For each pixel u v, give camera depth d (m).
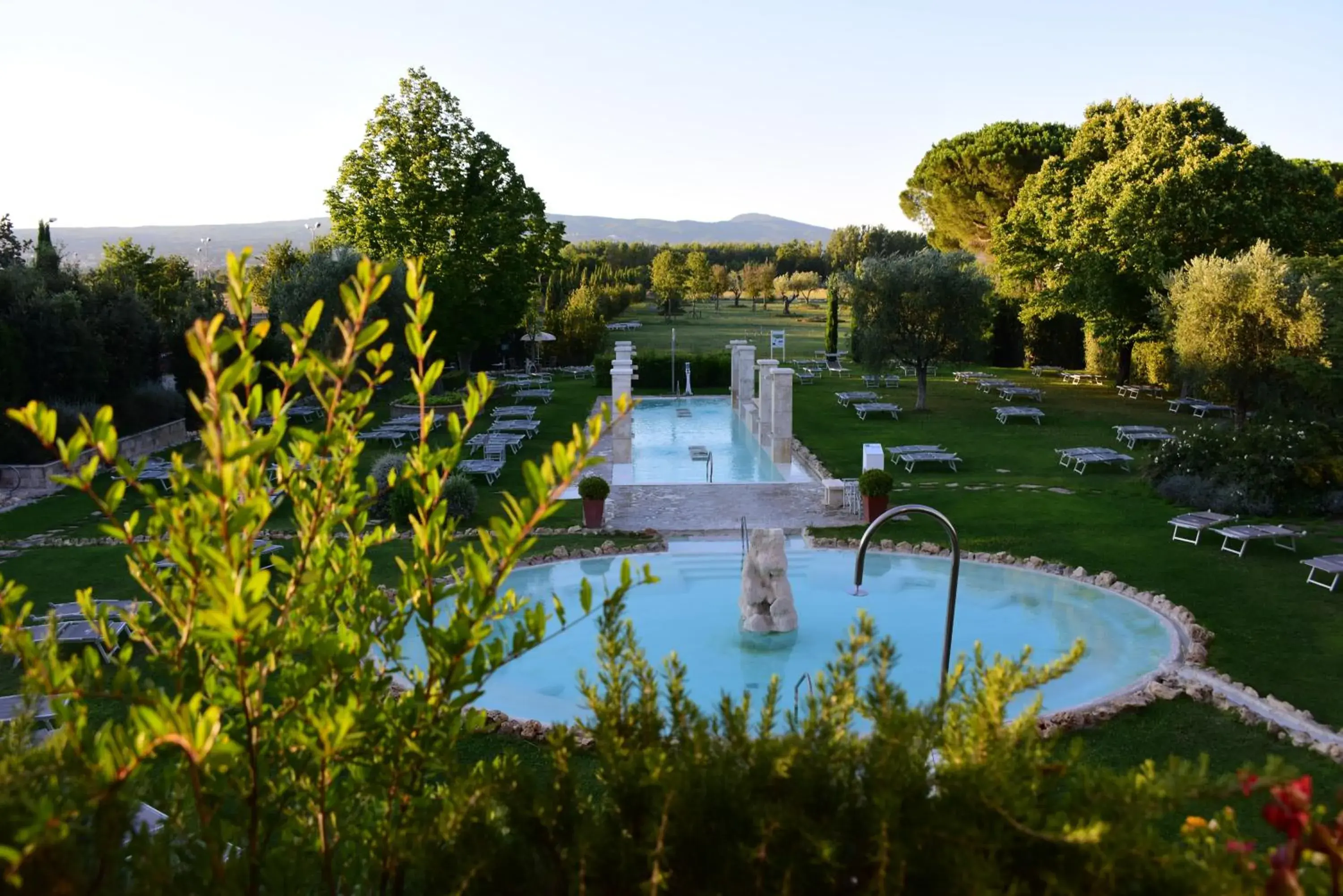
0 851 2.34
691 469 24.19
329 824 3.65
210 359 2.69
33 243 35.72
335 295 30.77
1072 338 44.69
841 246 112.56
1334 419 21.11
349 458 3.61
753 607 12.66
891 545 16.39
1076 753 3.41
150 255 47.06
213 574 2.94
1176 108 33.06
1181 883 2.95
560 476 3.05
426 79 36.31
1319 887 2.94
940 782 3.34
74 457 2.94
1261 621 12.38
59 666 3.04
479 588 3.22
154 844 3.07
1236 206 29.97
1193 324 25.05
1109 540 16.52
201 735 2.67
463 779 3.56
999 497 19.95
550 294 68.50
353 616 3.73
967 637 12.43
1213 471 19.45
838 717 3.61
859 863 3.32
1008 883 3.19
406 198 35.78
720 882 3.29
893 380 39.44
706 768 3.48
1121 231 31.39
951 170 47.53
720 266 111.00
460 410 31.39
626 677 4.02
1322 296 23.41
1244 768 2.98
